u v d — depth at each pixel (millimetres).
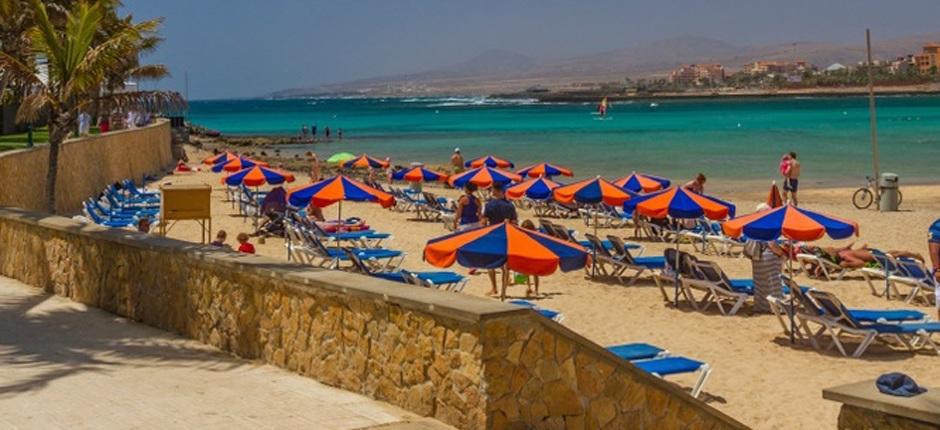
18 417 6625
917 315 12391
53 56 16422
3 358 8711
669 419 7094
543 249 11016
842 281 16812
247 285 8609
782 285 14422
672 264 14422
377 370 7020
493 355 6035
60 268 12156
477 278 16641
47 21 16234
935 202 29250
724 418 7590
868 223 24141
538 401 6270
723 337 12602
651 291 15609
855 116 98500
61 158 24281
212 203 28906
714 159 47938
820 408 9773
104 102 17016
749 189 34938
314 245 16906
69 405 6977
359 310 7180
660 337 12578
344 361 7383
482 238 11195
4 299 11859
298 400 7105
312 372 7773
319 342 7672
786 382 10664
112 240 10828
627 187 24438
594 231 23625
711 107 154875
